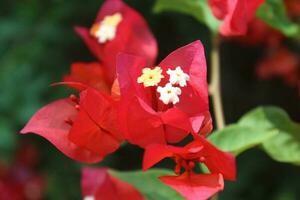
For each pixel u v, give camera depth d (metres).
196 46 0.26
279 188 0.61
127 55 0.26
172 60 0.26
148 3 0.61
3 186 0.54
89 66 0.31
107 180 0.30
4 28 0.61
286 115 0.30
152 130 0.26
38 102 0.58
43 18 0.61
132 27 0.32
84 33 0.32
